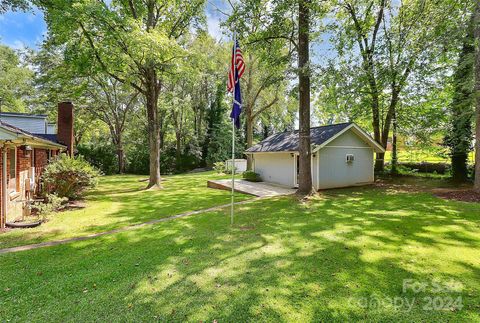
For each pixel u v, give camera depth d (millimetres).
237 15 9383
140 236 5586
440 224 5859
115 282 3514
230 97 25859
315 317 2682
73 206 9148
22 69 24062
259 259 4168
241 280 3484
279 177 13914
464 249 4383
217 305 2922
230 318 2693
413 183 13125
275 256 4270
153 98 14195
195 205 9180
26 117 14094
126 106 25516
